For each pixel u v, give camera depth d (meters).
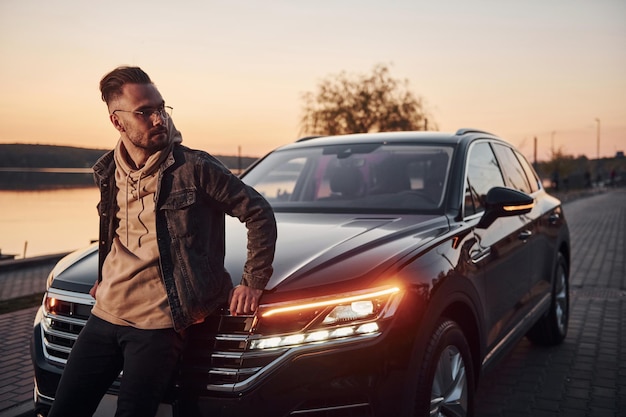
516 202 3.39
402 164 3.88
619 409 3.79
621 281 8.14
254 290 2.14
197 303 2.06
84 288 2.59
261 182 4.17
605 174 73.50
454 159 3.77
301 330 2.24
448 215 3.37
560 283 5.14
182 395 2.22
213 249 2.16
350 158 4.10
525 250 4.10
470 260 3.06
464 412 2.83
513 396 4.03
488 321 3.27
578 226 17.22
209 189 2.09
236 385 2.15
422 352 2.43
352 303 2.30
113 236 2.20
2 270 9.94
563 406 3.85
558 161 56.53
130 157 2.14
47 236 25.02
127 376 2.06
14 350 4.86
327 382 2.22
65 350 2.57
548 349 5.07
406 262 2.56
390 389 2.29
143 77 2.04
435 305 2.54
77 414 2.18
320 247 2.71
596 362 4.71
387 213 3.47
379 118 32.56
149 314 2.07
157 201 2.05
